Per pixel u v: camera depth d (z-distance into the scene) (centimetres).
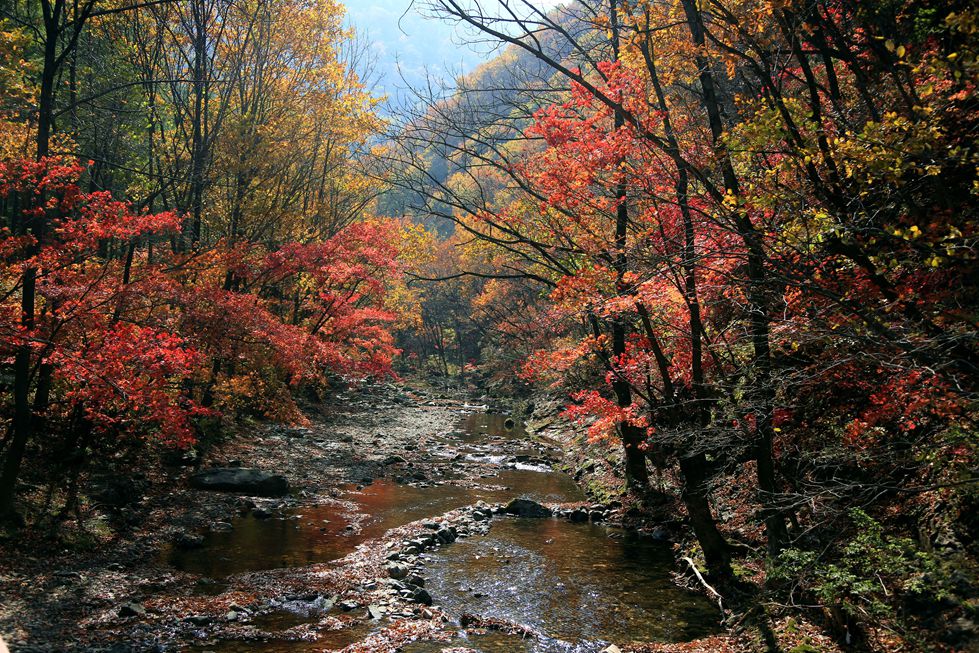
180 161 2252
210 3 2111
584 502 1847
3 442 1424
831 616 827
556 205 1155
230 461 2016
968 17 613
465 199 1477
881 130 636
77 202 1339
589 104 1111
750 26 912
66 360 1193
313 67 2784
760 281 798
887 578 827
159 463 1800
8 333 1113
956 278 739
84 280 1308
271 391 2342
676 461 1747
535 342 3038
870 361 734
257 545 1391
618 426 1762
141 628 962
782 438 1054
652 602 1125
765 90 930
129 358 1245
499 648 950
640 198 1053
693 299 1002
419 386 5372
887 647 745
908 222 765
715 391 1226
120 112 1972
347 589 1162
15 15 2042
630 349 1440
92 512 1370
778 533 971
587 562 1345
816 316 773
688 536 1414
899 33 973
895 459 876
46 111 1252
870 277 740
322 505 1762
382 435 2972
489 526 1620
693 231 998
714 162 955
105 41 2259
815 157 706
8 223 2069
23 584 1048
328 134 2902
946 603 734
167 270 1580
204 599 1083
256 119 2447
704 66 1002
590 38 1396
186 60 2241
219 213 2358
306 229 2706
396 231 2281
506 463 2469
